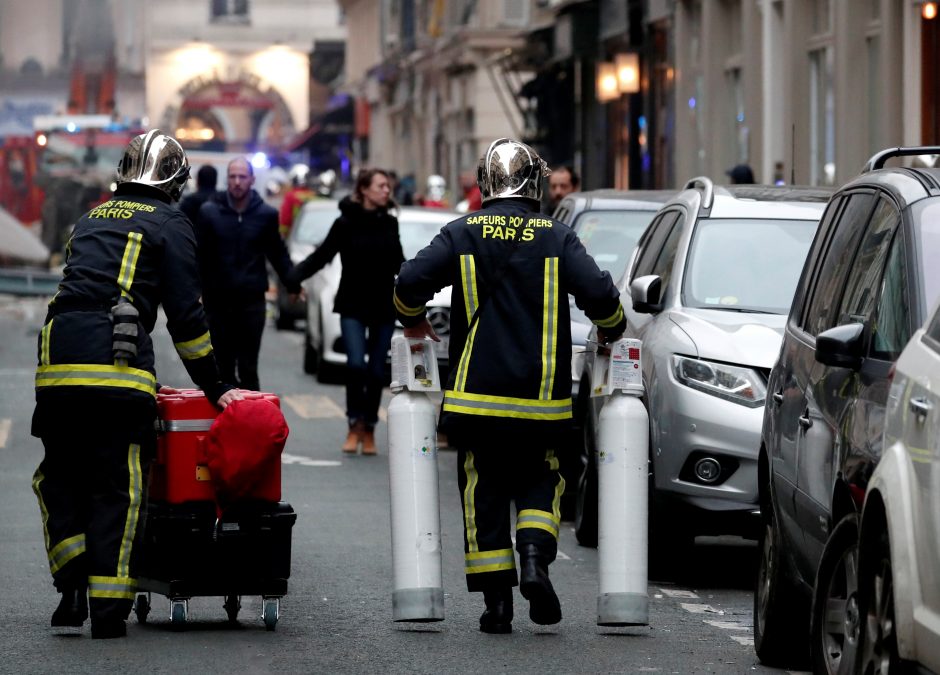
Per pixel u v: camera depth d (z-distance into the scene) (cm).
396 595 1809
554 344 1786
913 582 1296
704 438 2131
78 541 1778
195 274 1792
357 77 17925
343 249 3350
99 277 1759
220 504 1769
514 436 1780
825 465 1566
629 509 1809
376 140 16250
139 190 1816
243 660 1695
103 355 1738
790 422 1712
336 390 4550
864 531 1401
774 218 2445
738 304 2328
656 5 7056
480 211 1816
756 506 2114
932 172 1628
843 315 1630
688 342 2198
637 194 3294
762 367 2147
